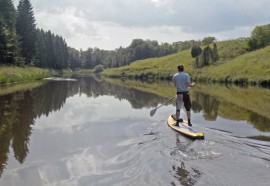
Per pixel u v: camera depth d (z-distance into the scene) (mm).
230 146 7730
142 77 72250
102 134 9586
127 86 36438
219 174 5871
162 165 6379
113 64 136125
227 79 42906
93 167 6434
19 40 63375
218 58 59094
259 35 63938
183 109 15250
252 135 9242
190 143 8094
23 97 20234
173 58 82125
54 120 12078
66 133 9773
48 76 66688
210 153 7148
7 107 15266
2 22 52344
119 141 8625
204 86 34625
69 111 14648
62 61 114875
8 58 51469
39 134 9570
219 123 11375
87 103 18281
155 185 5406
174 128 10031
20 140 8805
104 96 22938
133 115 13633
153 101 19484
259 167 6234
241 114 13602
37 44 79562
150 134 9453
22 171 6277
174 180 5598
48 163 6746
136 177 5781
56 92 25391
